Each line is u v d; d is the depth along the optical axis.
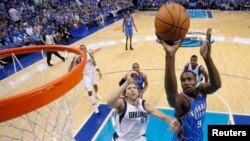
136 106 3.12
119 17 21.66
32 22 13.44
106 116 5.97
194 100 2.68
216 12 22.64
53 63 10.00
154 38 13.81
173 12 2.05
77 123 5.70
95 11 19.05
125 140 3.26
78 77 2.54
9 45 10.75
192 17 20.30
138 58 10.37
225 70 8.65
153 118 5.72
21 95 1.89
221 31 14.97
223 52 10.85
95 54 11.17
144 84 5.37
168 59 1.81
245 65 9.11
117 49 11.91
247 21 17.89
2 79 8.78
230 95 6.80
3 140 4.23
